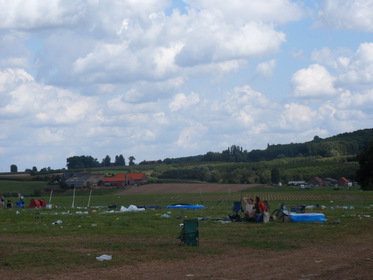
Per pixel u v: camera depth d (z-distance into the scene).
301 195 73.94
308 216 27.33
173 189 104.25
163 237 21.16
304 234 21.17
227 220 28.45
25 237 21.58
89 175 137.88
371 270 12.85
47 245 18.58
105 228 24.78
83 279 12.38
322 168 150.38
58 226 26.47
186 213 35.97
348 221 27.05
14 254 16.25
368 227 23.59
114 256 15.80
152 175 162.25
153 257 15.59
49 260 15.04
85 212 40.06
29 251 16.98
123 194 101.62
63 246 18.28
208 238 20.33
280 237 20.28
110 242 19.47
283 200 60.91
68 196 99.62
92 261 14.87
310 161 170.00
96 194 107.56
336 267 13.38
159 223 27.31
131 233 22.64
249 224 26.48
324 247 17.33
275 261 14.57
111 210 43.31
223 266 13.93
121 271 13.39
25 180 138.00
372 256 15.10
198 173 152.62
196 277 12.44
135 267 13.95
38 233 23.11
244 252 16.50
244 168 152.88
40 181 136.25
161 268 13.79
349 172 141.88
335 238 19.66
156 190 104.69
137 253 16.45
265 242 18.59
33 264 14.41
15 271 13.45
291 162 170.88
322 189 103.50
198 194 89.56
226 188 103.75
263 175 139.50
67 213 38.12
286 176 140.12
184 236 18.33
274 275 12.44
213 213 35.66
